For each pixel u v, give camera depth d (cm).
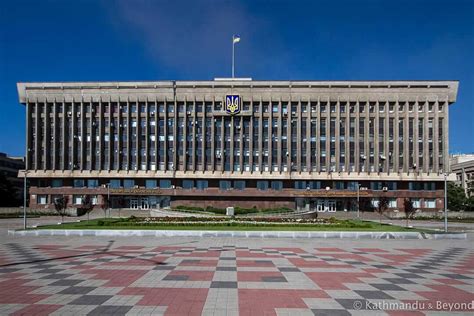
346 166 7100
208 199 7206
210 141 7256
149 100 7256
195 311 896
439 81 7119
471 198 8500
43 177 7169
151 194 7156
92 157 7212
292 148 7200
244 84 7225
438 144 7088
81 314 867
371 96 7156
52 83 7262
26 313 872
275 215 5056
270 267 1484
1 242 2408
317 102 7206
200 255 1806
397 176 7031
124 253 1867
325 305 956
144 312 884
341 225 3228
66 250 1988
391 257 1805
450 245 2391
